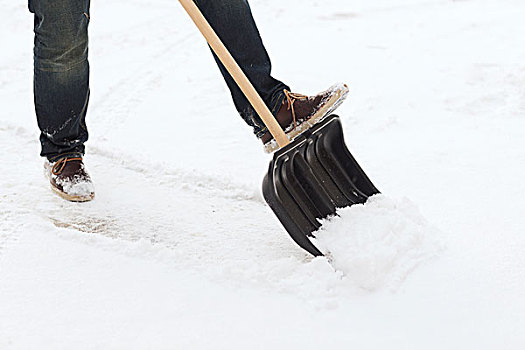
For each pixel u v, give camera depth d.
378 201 3.12
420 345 2.34
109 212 3.49
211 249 3.12
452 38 7.11
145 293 2.69
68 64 3.37
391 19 8.31
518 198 3.45
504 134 4.36
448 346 2.33
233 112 5.11
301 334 2.42
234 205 3.58
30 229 3.19
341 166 3.21
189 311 2.57
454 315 2.51
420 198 3.49
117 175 3.94
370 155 4.10
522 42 6.72
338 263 2.76
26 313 2.57
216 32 3.41
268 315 2.54
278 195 2.86
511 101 5.00
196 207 3.56
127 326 2.48
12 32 8.01
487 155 4.02
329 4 9.45
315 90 5.64
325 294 2.64
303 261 2.98
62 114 3.51
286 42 7.32
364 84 5.66
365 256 2.70
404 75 5.86
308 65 6.34
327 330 2.44
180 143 4.45
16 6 8.88
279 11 9.13
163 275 2.82
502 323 2.45
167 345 2.37
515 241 3.02
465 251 2.95
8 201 3.55
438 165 3.91
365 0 9.63
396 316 2.51
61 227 3.31
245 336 2.41
